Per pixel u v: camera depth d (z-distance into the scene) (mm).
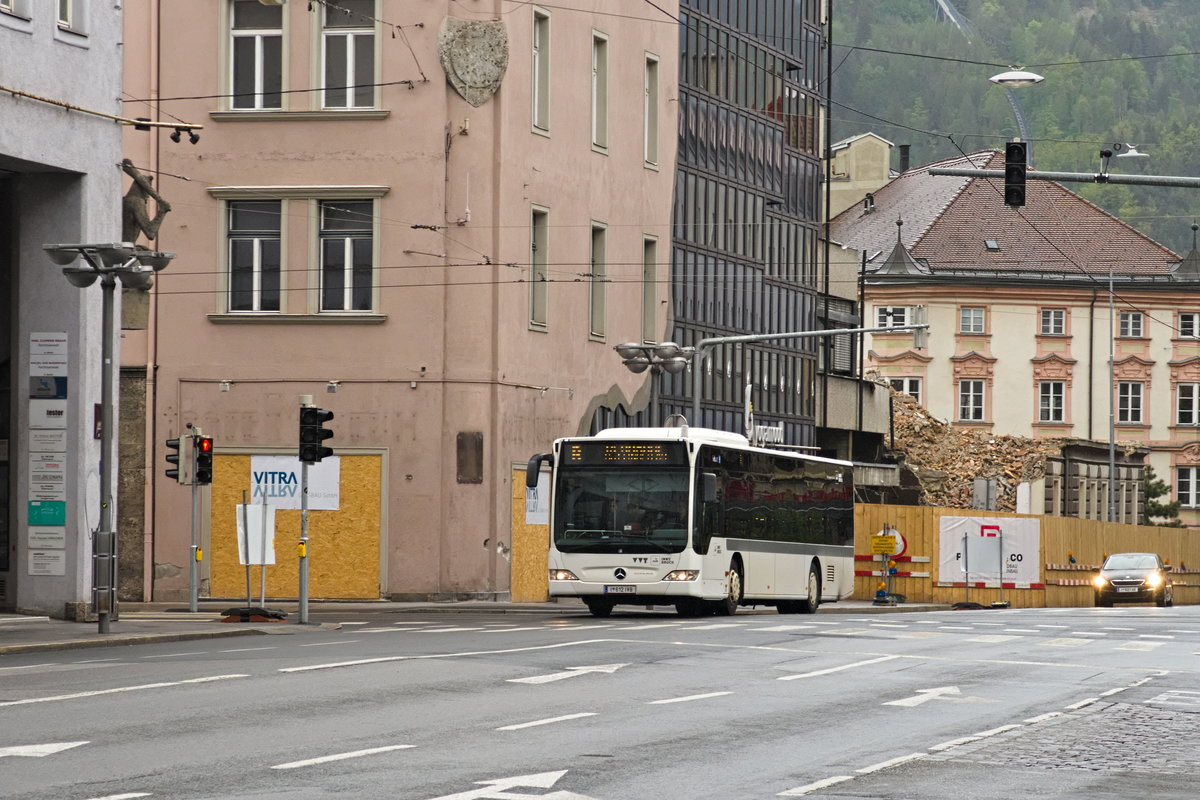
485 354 57969
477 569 57500
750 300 84438
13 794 14945
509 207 59219
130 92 58469
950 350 137125
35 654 32094
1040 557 78500
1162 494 134000
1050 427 137625
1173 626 46438
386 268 57781
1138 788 16656
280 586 57625
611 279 67062
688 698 23750
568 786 15836
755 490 50000
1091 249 140250
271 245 58375
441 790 15367
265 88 58469
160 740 18516
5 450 42781
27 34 39344
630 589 45688
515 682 25359
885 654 32781
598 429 66188
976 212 141500
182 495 57969
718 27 80125
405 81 57781
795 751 18750
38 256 41406
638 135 69188
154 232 47375
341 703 22250
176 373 58125
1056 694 26047
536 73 61906
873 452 107438
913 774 17250
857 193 149000
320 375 57781
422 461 57406
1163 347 139250
